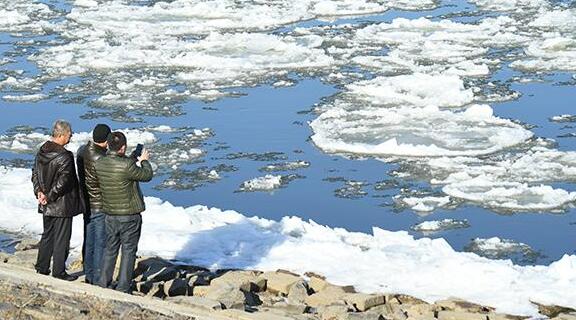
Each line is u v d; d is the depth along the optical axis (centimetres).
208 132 3625
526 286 1662
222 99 4134
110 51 5009
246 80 4472
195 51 5034
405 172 3172
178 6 6150
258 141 3528
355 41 5241
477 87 4247
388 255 1848
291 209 2838
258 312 1388
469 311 1554
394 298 1605
